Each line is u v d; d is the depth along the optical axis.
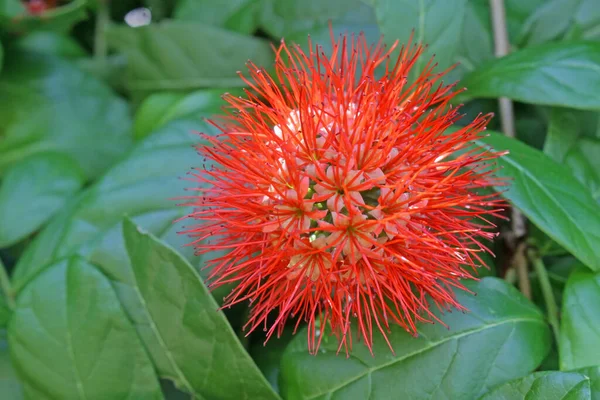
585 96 0.23
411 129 0.21
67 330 0.23
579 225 0.21
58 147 0.30
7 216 0.27
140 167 0.25
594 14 0.27
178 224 0.24
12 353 0.24
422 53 0.25
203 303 0.22
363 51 0.27
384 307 0.20
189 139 0.25
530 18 0.27
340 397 0.21
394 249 0.20
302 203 0.20
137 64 0.30
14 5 0.31
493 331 0.21
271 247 0.20
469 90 0.24
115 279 0.23
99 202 0.25
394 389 0.21
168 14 0.33
